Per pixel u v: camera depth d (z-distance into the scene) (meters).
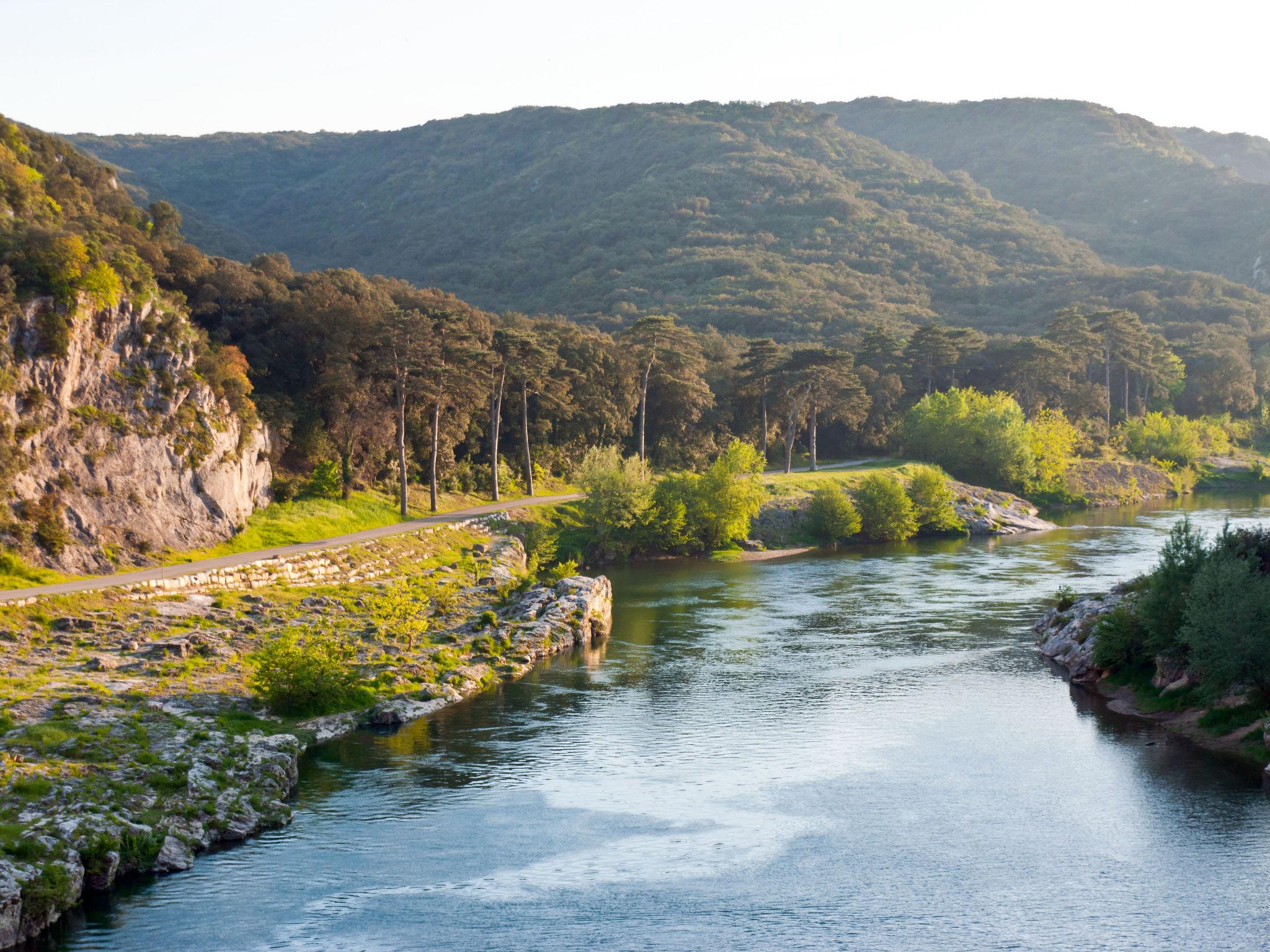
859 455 198.00
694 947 37.31
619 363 156.62
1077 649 73.31
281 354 118.94
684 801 50.44
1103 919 39.19
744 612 94.19
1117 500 181.25
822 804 50.00
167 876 42.22
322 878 42.31
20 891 37.03
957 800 50.47
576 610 85.00
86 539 80.88
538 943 37.50
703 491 131.12
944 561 122.69
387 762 55.19
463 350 121.50
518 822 47.78
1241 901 40.38
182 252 119.19
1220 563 59.91
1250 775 52.84
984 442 177.12
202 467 92.50
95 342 86.75
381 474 124.06
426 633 77.81
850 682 70.62
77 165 131.62
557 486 147.12
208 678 62.22
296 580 87.12
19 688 56.22
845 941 37.72
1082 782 52.38
